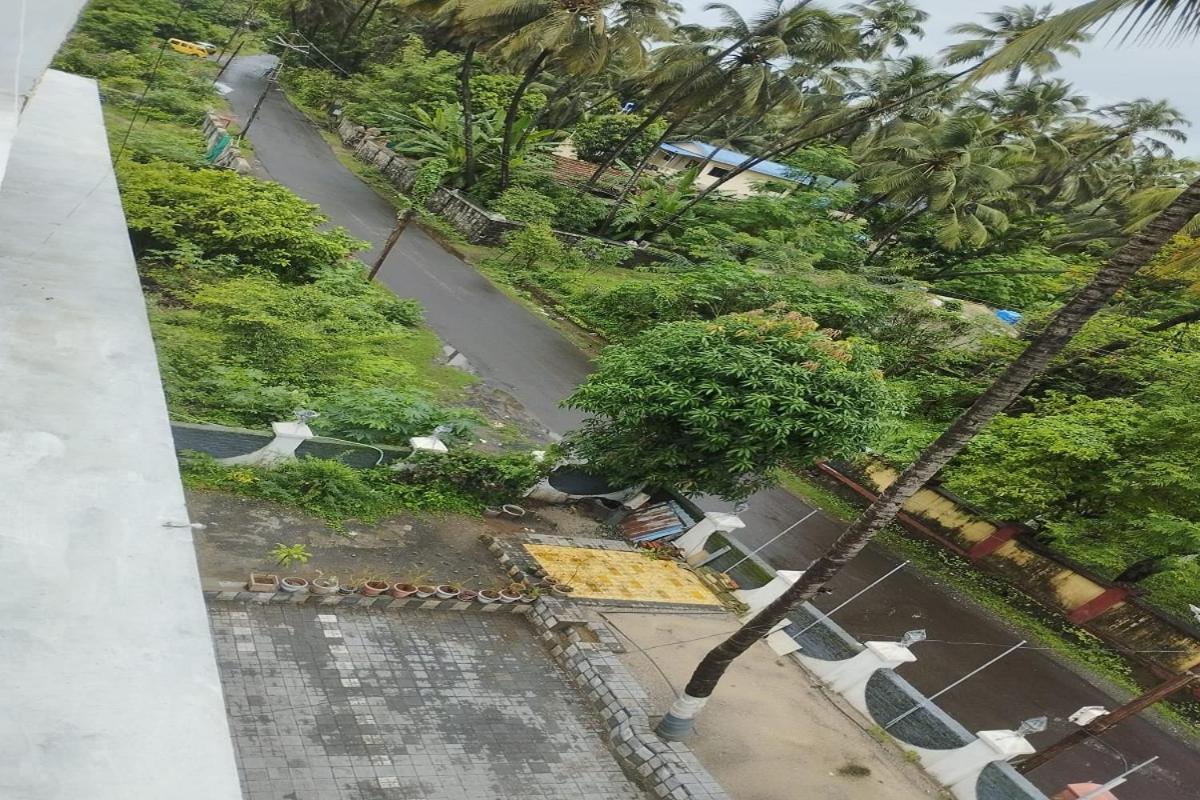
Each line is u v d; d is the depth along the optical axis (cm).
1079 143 3866
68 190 685
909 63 3300
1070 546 1677
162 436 397
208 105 2997
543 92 3731
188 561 331
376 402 1257
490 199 3025
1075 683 1498
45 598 286
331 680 802
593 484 1324
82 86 1176
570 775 816
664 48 2959
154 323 1389
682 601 1173
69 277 520
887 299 2344
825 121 3055
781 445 1148
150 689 273
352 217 2580
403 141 3145
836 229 3111
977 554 1853
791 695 1069
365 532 1041
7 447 345
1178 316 1986
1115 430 1627
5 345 416
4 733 239
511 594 1016
